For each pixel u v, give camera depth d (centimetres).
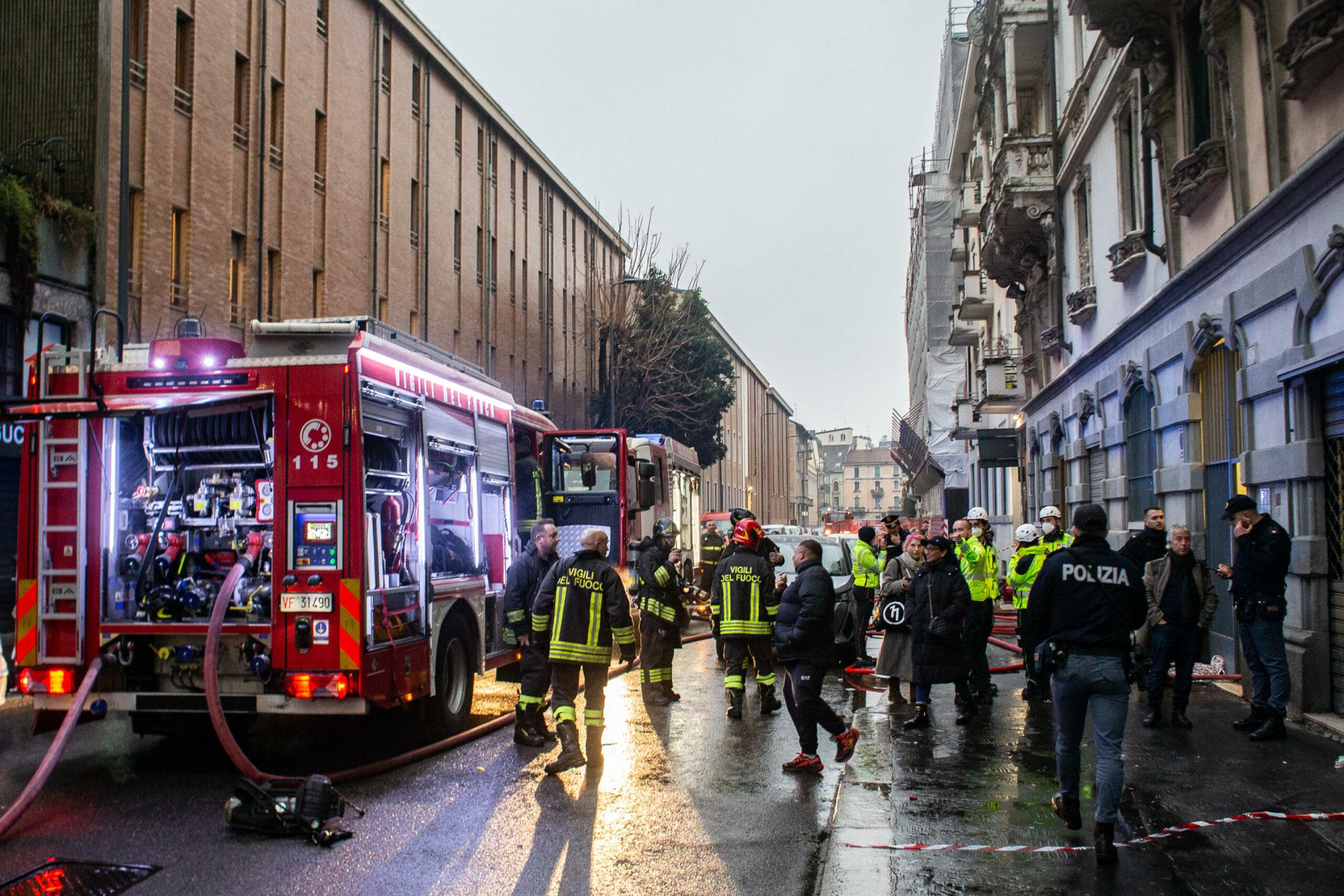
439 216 3231
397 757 807
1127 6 1316
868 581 1451
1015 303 2920
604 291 4350
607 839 614
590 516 1605
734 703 1017
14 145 1741
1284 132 1002
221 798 704
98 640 779
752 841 612
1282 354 976
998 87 2284
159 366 788
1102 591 587
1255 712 901
